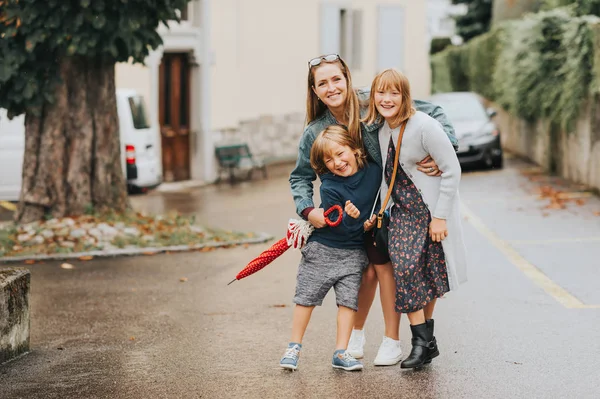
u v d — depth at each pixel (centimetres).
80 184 1270
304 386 586
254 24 2400
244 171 2306
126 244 1164
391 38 3008
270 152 2497
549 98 1977
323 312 801
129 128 1812
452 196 579
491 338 700
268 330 746
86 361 661
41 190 1263
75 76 1262
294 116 2581
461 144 2123
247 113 2388
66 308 844
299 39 2600
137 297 888
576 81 1725
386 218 600
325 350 675
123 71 1973
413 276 588
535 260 1041
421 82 3120
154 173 1873
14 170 1670
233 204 1758
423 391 570
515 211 1469
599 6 1938
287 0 2534
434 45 4075
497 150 2158
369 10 2939
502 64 2511
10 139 1673
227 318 793
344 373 613
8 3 1130
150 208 1694
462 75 3388
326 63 594
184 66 2191
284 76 2539
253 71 2405
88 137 1273
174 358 665
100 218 1242
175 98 2170
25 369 643
